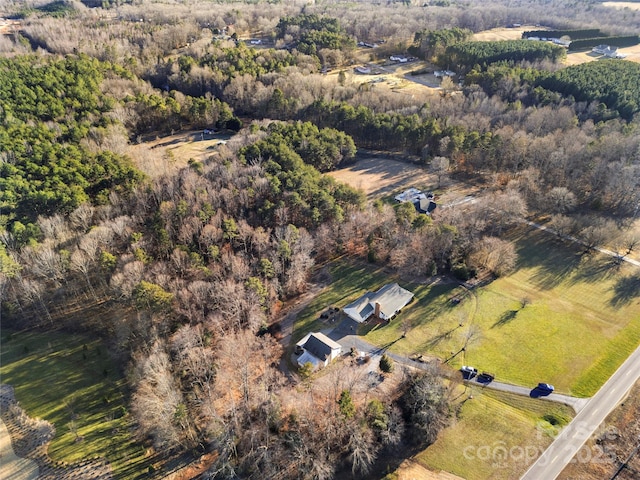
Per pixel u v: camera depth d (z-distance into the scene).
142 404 69.44
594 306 96.44
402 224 113.00
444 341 87.62
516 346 86.50
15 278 92.31
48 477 65.62
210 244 98.00
